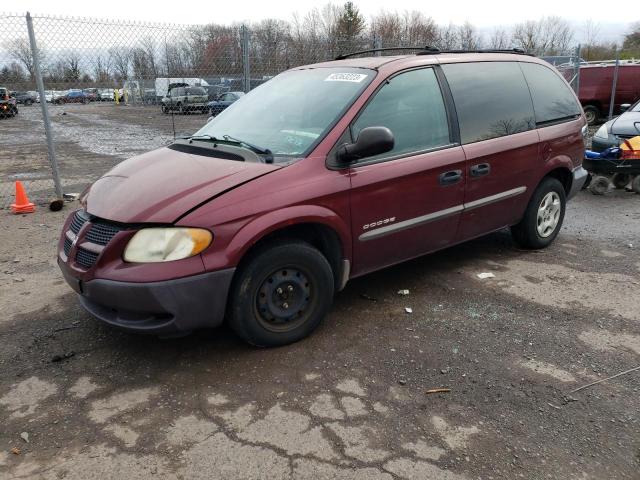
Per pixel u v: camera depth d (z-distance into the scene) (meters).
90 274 3.11
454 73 4.42
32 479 2.42
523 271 4.87
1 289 4.54
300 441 2.65
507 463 2.52
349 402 2.96
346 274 3.76
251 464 2.50
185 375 3.23
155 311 3.03
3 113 11.53
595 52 39.22
